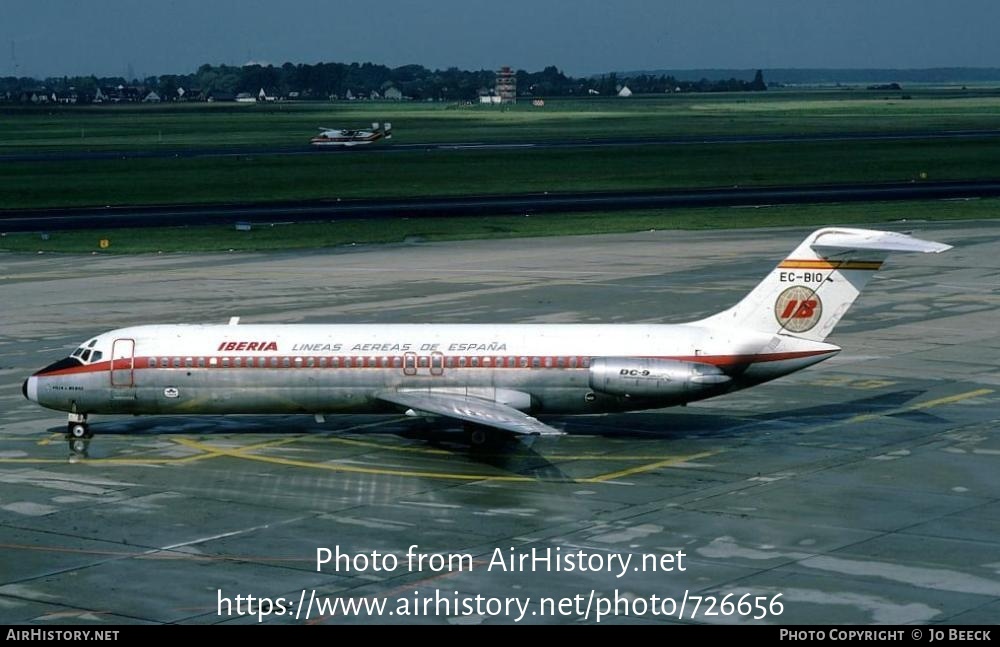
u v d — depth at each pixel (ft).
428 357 217.77
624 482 196.03
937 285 402.31
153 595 146.72
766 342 219.41
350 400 220.02
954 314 351.05
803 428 232.12
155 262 466.70
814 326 219.82
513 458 212.43
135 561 159.02
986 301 371.56
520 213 615.98
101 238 531.50
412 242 519.19
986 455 210.59
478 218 594.24
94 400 221.25
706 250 483.51
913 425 232.73
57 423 239.09
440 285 402.31
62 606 143.23
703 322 223.10
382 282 410.31
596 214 606.96
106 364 220.43
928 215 582.76
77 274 435.94
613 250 488.44
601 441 224.74
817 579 150.41
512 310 352.28
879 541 164.86
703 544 164.25
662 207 636.89
